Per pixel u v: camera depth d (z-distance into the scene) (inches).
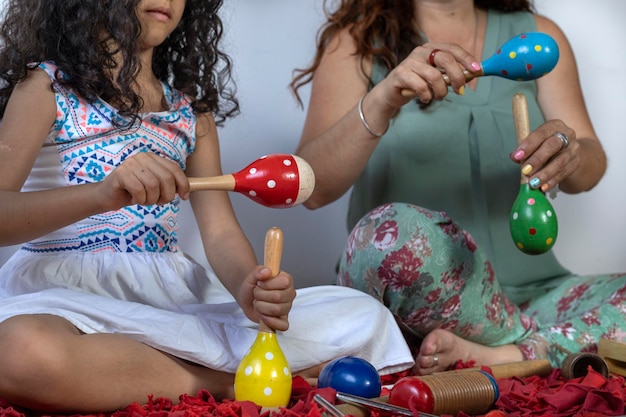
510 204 84.8
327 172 78.0
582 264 118.0
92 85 65.3
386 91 71.2
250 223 109.8
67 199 54.6
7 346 51.0
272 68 110.1
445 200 84.3
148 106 70.9
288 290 55.3
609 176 117.5
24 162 61.1
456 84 65.0
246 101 109.5
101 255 65.1
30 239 56.9
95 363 53.0
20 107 62.7
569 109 88.2
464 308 72.1
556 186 68.2
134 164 52.6
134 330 56.1
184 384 57.1
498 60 65.2
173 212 70.6
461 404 54.6
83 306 55.9
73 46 65.3
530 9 94.6
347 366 58.2
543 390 61.5
